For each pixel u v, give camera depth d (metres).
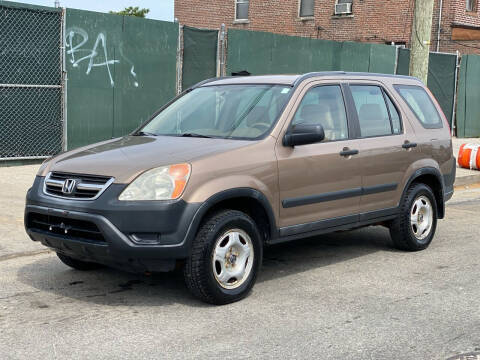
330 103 6.26
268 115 5.80
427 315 4.99
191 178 4.93
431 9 11.95
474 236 8.02
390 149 6.66
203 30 13.68
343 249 7.27
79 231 5.00
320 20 24.59
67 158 5.49
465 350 4.29
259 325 4.74
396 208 6.83
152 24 12.91
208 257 4.98
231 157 5.24
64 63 11.77
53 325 4.72
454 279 6.04
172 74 13.37
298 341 4.43
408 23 22.50
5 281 5.82
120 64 12.59
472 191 12.12
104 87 12.41
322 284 5.84
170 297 5.41
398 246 7.12
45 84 11.70
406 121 7.05
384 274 6.20
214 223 5.03
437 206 7.55
